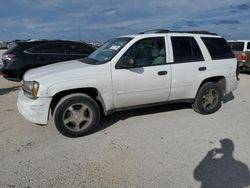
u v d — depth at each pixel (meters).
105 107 4.65
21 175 3.30
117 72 4.59
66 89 4.26
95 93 4.63
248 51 12.23
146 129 4.84
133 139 4.39
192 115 5.63
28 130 4.78
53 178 3.23
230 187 3.05
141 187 3.04
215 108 5.78
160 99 5.16
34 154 3.86
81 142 4.28
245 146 4.13
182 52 5.27
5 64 8.29
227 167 3.48
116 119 5.35
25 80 4.49
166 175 3.29
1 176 3.28
